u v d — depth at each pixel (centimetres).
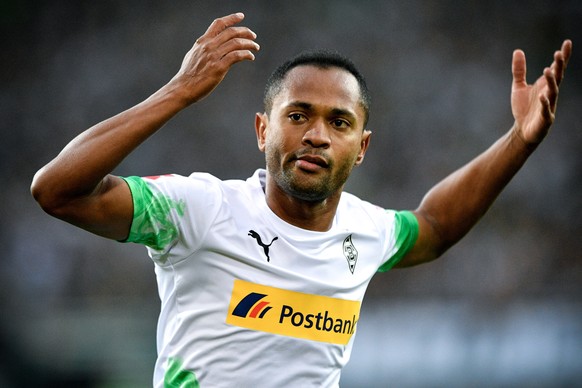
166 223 1112
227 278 1147
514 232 5644
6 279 5394
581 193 5903
